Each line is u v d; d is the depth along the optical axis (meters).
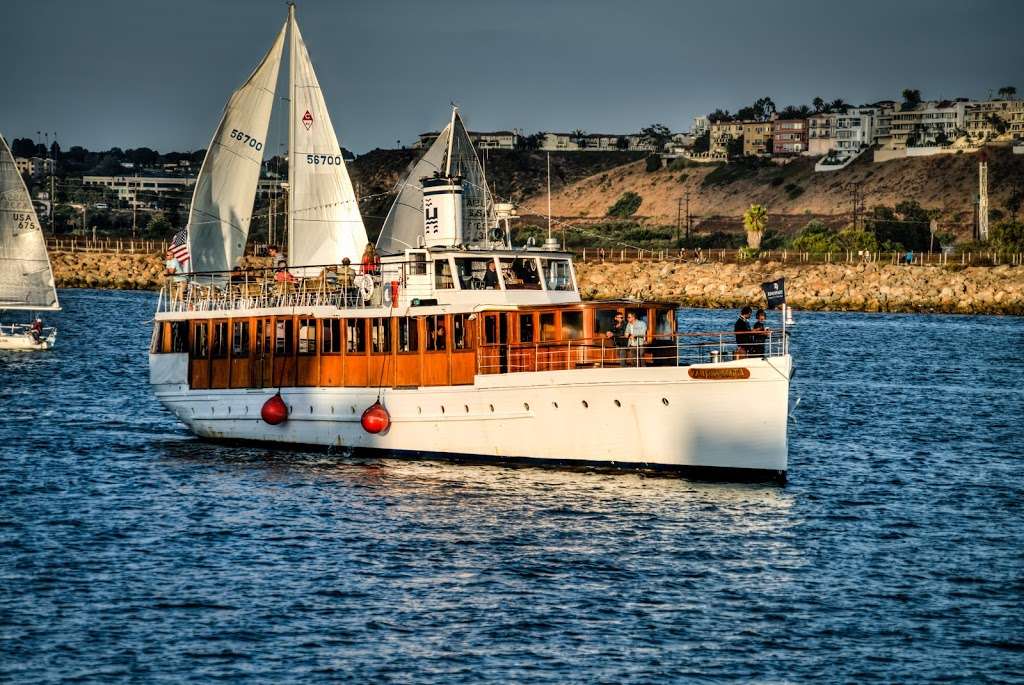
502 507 95.38
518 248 116.06
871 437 136.75
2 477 108.12
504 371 107.62
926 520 96.38
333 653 67.75
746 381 97.69
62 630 70.44
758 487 100.81
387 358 111.06
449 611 73.88
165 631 70.50
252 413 119.50
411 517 93.19
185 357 124.50
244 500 98.81
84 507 97.31
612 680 64.69
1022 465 120.50
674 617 73.31
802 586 78.94
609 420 102.19
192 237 133.75
